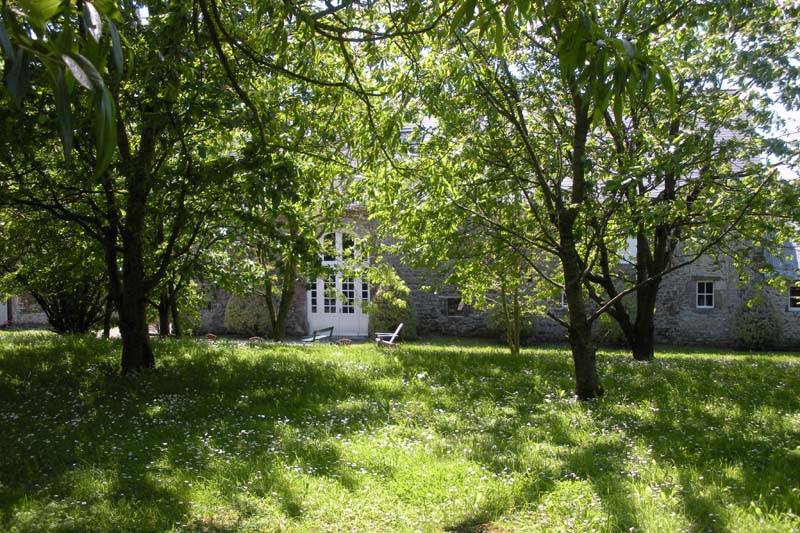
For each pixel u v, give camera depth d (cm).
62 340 1422
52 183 948
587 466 611
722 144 954
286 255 973
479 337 2480
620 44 258
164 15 691
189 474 589
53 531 459
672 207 878
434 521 492
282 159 654
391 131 755
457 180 980
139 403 879
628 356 1509
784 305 2314
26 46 155
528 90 1047
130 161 886
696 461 627
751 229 992
